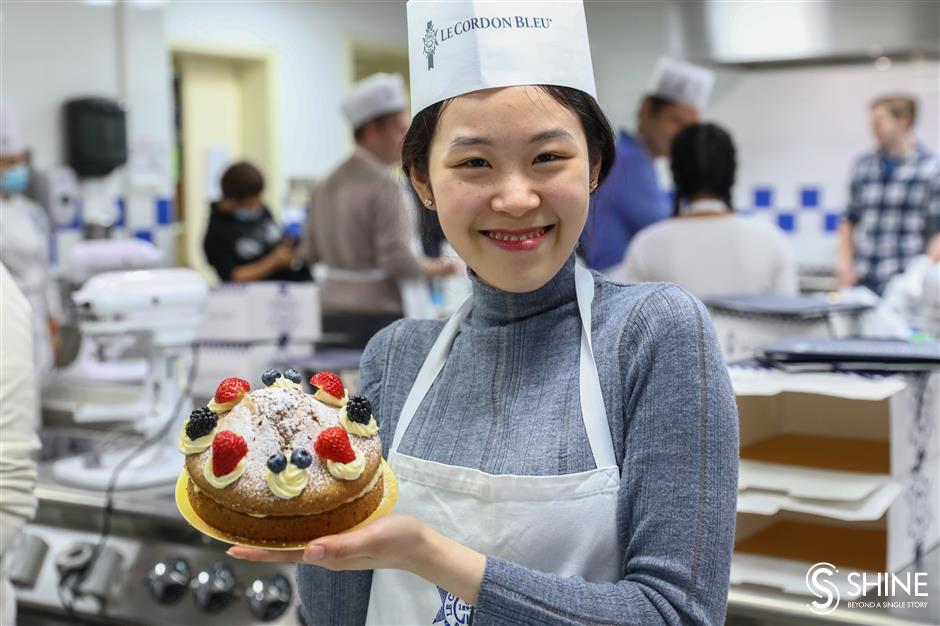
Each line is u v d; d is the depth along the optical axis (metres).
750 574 1.33
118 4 4.15
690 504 0.84
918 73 4.67
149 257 2.29
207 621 1.64
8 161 3.07
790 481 1.34
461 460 0.97
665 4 3.64
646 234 2.52
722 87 5.10
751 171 5.12
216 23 4.84
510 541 0.91
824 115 4.90
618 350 0.92
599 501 0.90
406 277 3.28
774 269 2.40
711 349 0.88
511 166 0.88
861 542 1.44
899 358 1.38
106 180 4.10
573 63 0.91
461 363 1.03
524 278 0.92
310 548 0.75
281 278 3.89
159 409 1.99
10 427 1.34
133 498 1.76
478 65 0.87
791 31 3.35
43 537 1.82
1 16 3.68
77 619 1.75
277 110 5.23
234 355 2.49
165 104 4.39
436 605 0.99
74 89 3.99
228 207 3.98
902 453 1.34
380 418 1.08
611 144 0.97
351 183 3.31
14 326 1.37
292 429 0.90
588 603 0.83
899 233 4.46
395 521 0.78
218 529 0.86
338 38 5.54
